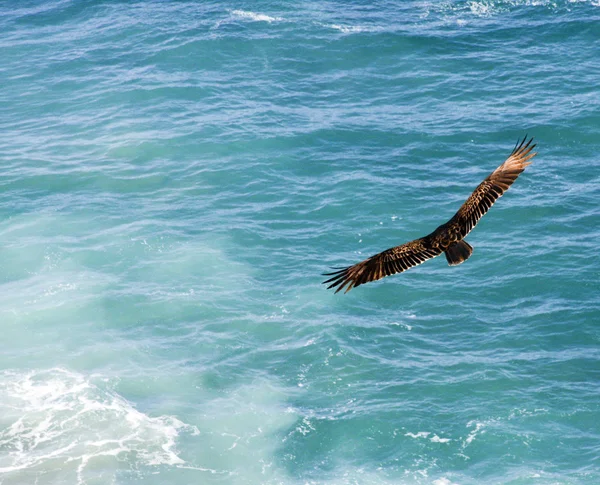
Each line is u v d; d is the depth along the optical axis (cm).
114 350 4656
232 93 7188
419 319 4872
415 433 4103
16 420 4178
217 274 5200
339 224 5619
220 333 4772
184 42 7894
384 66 7525
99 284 5125
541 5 8344
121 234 5553
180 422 4206
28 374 4481
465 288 5081
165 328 4816
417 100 7031
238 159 6291
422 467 3938
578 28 7919
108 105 7062
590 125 6531
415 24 8125
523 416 4172
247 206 5822
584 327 4738
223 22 8219
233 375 4494
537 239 5422
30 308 4934
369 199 5812
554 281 5069
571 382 4375
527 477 3847
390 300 5016
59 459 3962
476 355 4581
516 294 5016
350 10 8444
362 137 6519
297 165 6222
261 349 4662
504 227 5547
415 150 6350
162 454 4019
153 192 6003
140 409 4278
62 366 4547
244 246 5425
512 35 7906
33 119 6950
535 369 4469
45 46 8044
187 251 5378
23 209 5828
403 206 5747
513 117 6688
